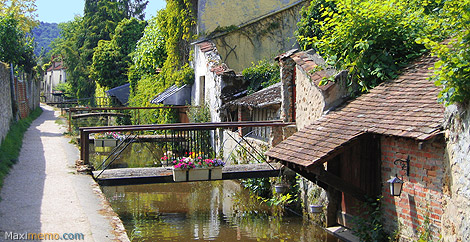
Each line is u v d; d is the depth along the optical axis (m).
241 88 18.58
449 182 6.73
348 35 10.38
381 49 10.16
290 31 20.75
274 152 9.64
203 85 21.03
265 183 13.34
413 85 9.01
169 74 23.84
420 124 7.37
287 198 11.64
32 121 26.83
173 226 10.66
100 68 37.78
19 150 14.04
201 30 20.58
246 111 17.44
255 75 18.61
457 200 6.35
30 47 31.16
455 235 6.36
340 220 10.10
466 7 6.48
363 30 10.24
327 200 10.20
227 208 12.40
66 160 12.49
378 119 8.45
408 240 7.77
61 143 16.41
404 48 10.20
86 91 47.50
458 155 6.35
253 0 20.58
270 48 20.73
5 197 8.28
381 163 8.66
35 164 11.72
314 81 10.88
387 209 8.45
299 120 12.41
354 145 8.52
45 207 7.72
